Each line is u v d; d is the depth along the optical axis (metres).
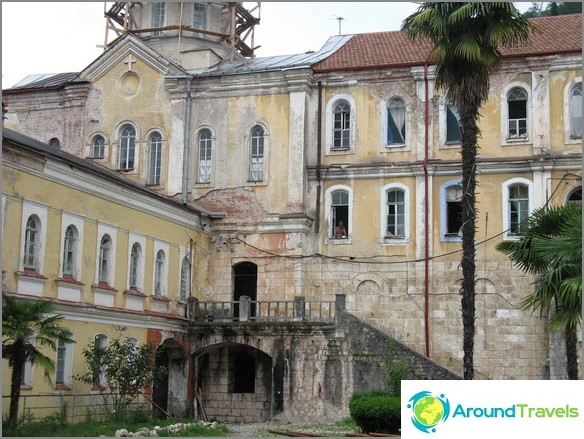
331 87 43.75
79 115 46.47
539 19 44.88
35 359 25.77
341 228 42.78
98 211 34.59
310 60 44.47
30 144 31.19
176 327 39.28
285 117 43.44
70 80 46.81
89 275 33.91
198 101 44.94
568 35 42.50
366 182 42.66
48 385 30.97
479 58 28.05
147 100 45.44
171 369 40.16
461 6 28.25
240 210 43.34
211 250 43.50
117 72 46.16
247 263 43.12
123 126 45.78
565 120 40.66
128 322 36.03
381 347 35.97
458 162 41.31
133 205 37.00
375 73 43.12
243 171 43.66
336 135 43.56
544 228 25.12
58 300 31.80
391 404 27.47
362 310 41.62
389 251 41.81
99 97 46.28
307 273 42.47
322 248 42.69
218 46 48.94
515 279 40.06
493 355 39.75
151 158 45.12
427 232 41.41
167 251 39.62
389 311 41.28
